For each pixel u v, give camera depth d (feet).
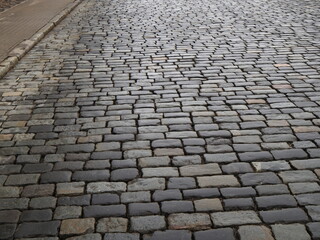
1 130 15.66
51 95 19.26
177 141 14.38
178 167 12.73
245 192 11.39
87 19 38.06
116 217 10.52
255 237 9.70
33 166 13.03
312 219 10.24
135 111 17.08
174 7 42.27
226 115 16.42
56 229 10.15
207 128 15.33
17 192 11.66
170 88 19.62
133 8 42.78
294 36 28.94
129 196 11.35
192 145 14.07
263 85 19.65
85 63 24.32
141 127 15.57
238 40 28.22
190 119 16.14
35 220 10.49
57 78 21.75
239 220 10.30
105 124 15.94
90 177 12.32
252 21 34.24
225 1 45.03
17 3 47.83
